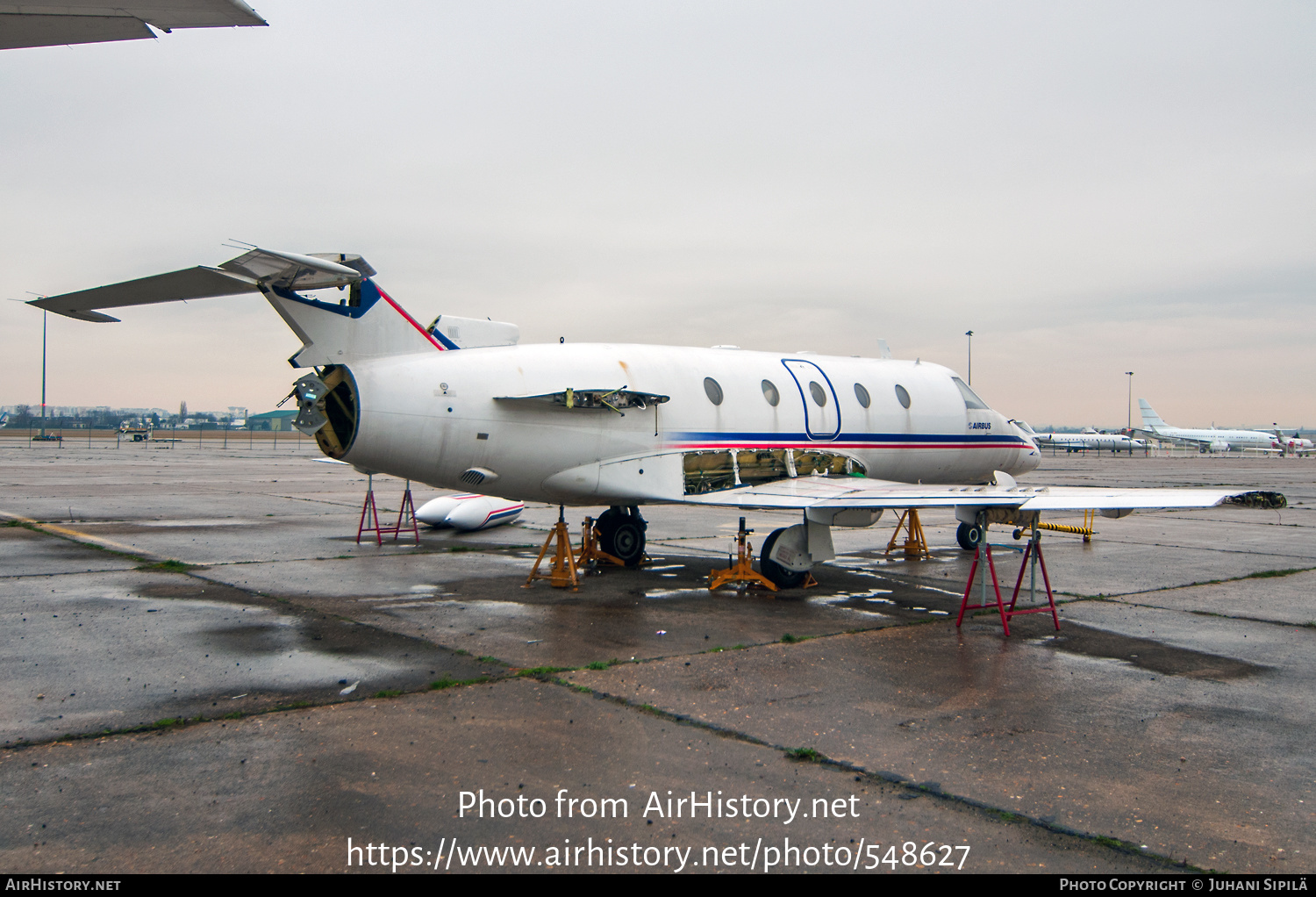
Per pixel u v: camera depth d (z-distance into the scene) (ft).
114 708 21.65
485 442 37.86
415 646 28.43
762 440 45.70
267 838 14.87
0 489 89.81
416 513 62.44
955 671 26.68
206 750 18.92
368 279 36.47
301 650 27.66
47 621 31.37
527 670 25.63
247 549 51.24
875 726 21.21
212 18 18.57
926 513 86.22
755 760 18.83
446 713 21.63
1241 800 17.15
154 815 15.66
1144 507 29.99
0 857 14.05
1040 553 33.53
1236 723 21.91
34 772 17.56
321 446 37.88
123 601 35.27
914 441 52.95
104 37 19.26
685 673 25.66
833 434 48.88
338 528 61.67
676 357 44.68
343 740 19.60
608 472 40.81
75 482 100.73
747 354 48.49
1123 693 24.44
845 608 36.52
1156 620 34.94
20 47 19.90
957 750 19.66
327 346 35.83
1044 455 288.92
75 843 14.56
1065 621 34.63
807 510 40.75
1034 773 18.33
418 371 36.88
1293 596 40.55
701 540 59.82
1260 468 189.47
